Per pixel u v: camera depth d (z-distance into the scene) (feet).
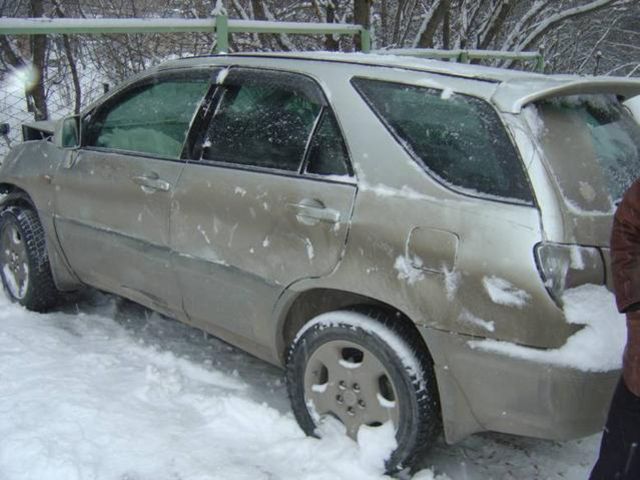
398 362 8.88
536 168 8.13
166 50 29.94
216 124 11.45
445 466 10.07
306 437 10.23
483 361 8.18
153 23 16.72
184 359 12.99
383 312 9.30
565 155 8.39
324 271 9.49
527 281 7.82
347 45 28.35
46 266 14.67
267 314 10.41
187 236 11.33
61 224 13.91
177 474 9.41
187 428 10.59
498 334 8.03
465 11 31.37
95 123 13.71
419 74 9.58
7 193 15.85
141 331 14.34
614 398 7.51
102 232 13.01
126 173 12.44
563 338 7.72
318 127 10.05
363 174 9.35
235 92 11.40
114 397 11.24
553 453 10.50
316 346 9.78
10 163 15.40
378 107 9.61
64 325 14.42
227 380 12.33
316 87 10.28
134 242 12.36
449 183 8.68
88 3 29.99
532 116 8.47
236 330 11.12
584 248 7.94
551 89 8.59
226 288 10.92
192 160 11.53
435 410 8.99
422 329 8.61
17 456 9.47
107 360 12.61
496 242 8.07
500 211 8.16
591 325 7.76
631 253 7.06
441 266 8.39
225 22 17.95
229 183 10.76
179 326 14.69
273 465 9.70
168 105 12.41
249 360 13.21
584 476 9.93
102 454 9.70
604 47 52.60
